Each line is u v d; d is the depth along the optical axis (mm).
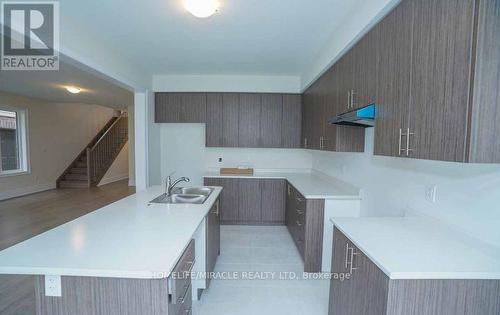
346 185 2941
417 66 1311
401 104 1443
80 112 7770
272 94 4301
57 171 7070
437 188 1608
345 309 1591
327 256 2729
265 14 2219
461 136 1043
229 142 4344
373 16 1696
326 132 2910
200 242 2252
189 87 4320
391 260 1203
